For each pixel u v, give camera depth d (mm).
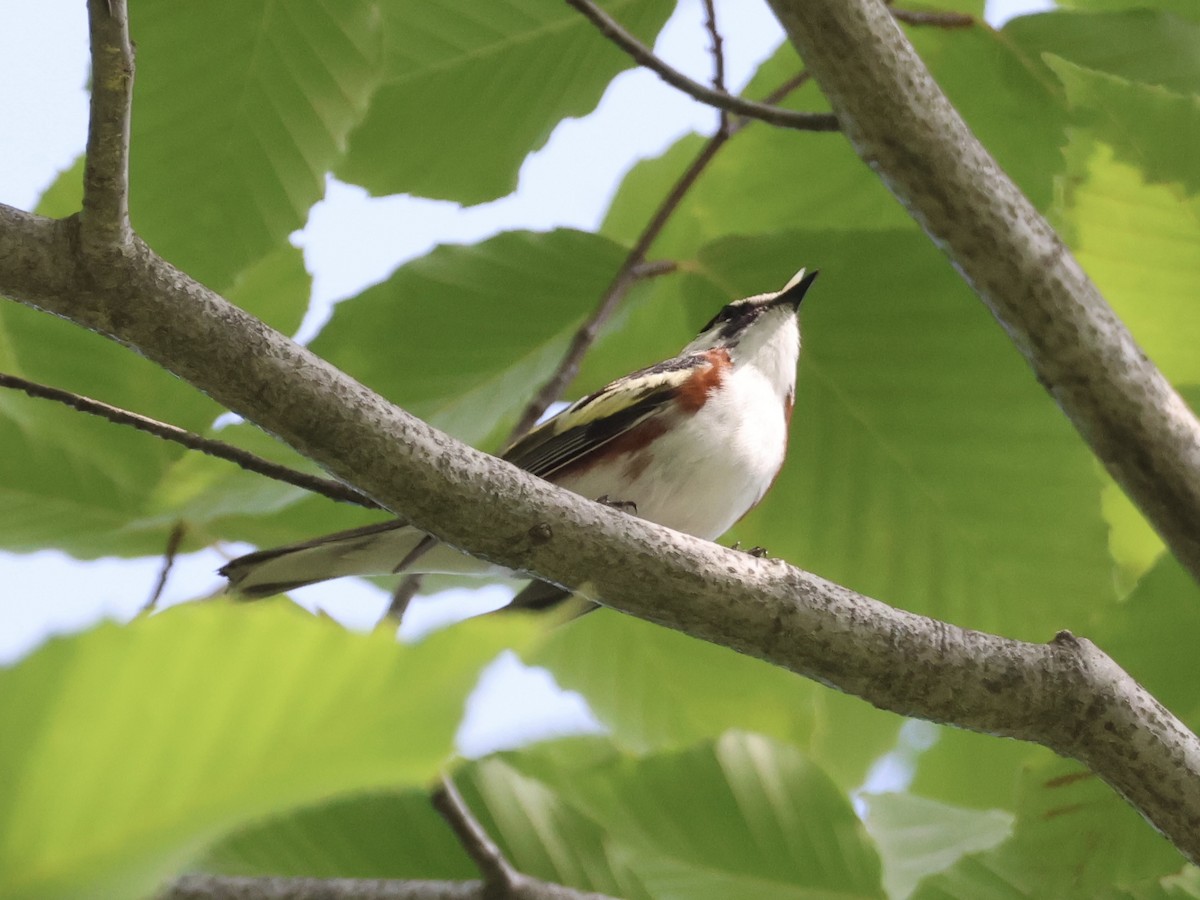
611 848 6961
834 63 6590
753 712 10586
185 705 1905
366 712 1903
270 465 6363
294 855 6863
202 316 5359
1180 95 7312
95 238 5191
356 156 9383
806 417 9609
